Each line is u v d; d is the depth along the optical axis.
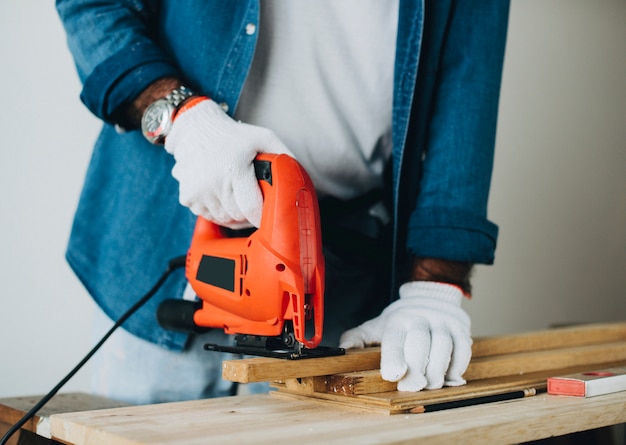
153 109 1.11
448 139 1.26
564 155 3.18
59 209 2.08
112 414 0.93
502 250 2.99
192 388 1.31
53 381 2.08
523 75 3.02
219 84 1.17
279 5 1.20
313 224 0.99
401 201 1.34
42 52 2.03
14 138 1.99
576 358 1.32
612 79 3.35
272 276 0.95
